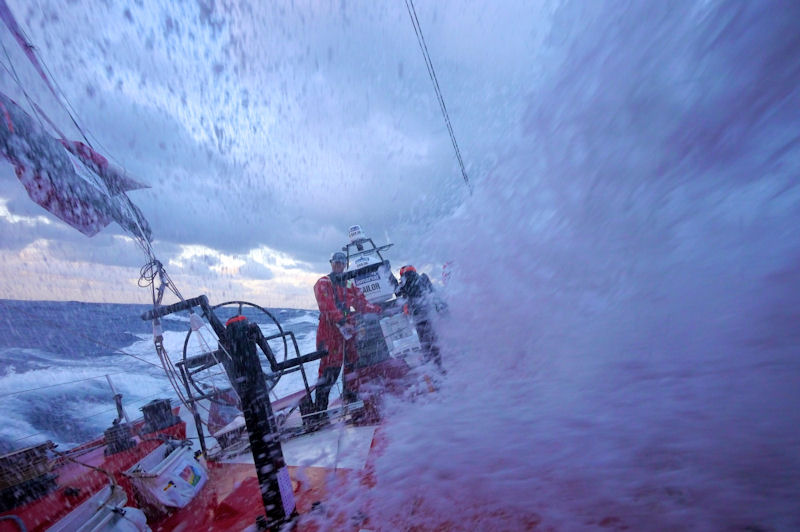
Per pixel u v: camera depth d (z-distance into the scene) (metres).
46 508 1.63
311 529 1.36
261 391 1.50
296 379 5.79
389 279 4.21
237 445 2.63
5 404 5.03
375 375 3.11
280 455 1.49
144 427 2.56
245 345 1.52
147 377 6.39
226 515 1.75
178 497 1.91
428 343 2.64
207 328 2.45
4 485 1.59
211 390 2.76
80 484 1.86
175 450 2.22
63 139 2.75
